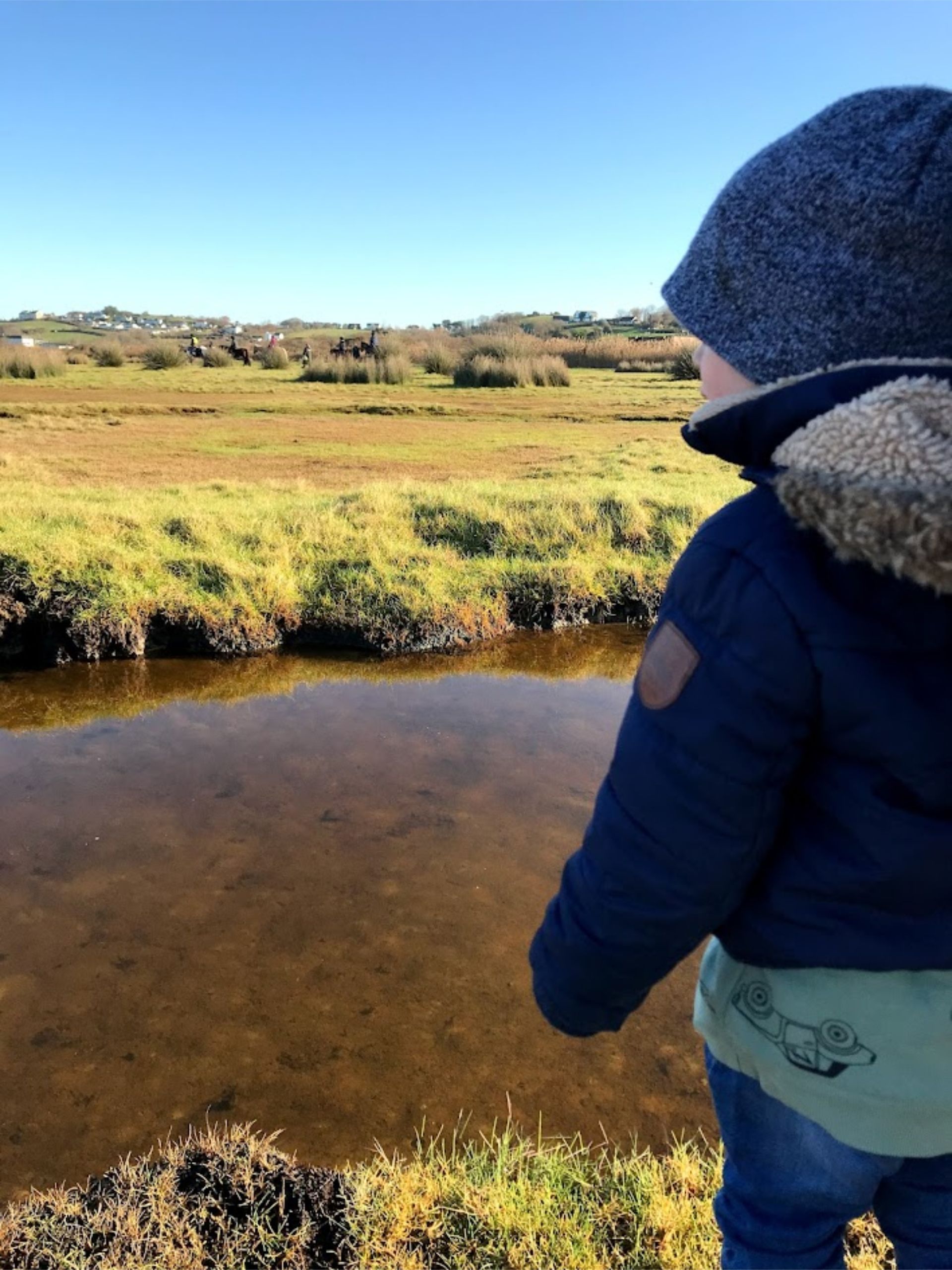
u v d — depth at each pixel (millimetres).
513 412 20219
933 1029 1033
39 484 10531
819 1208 1211
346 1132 2613
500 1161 2279
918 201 905
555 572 7848
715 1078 1298
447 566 7887
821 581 954
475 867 3992
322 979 3264
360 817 4410
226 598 6949
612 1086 2801
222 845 4125
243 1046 2941
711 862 1022
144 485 11000
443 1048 2949
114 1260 2016
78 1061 2863
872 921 1021
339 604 7117
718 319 1053
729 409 1014
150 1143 2568
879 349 938
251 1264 2045
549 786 4781
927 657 942
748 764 992
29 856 3998
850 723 959
